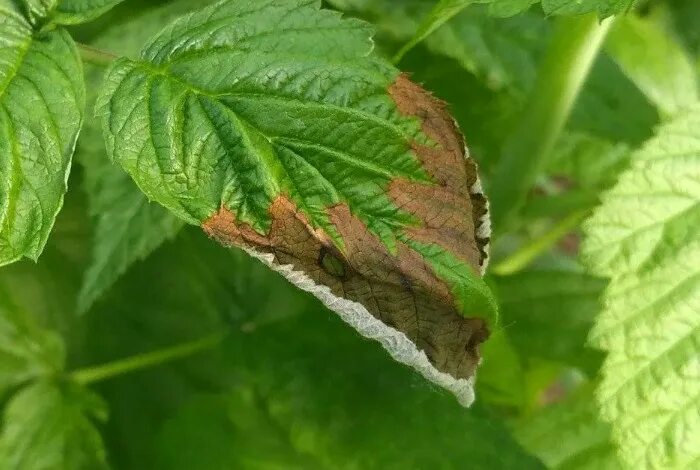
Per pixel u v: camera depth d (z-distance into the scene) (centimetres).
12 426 36
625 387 32
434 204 28
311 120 28
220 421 36
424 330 28
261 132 28
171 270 39
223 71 28
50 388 37
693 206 33
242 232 28
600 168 40
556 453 36
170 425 36
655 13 43
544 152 35
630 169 33
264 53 28
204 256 38
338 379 35
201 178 28
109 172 34
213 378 39
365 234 28
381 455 34
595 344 33
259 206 28
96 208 34
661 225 33
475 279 28
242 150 28
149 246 34
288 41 29
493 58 36
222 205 28
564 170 41
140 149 28
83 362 39
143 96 28
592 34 33
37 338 38
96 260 34
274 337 36
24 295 38
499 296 37
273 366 35
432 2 37
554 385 55
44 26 29
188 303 39
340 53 28
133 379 39
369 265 28
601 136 37
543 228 47
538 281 38
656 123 37
